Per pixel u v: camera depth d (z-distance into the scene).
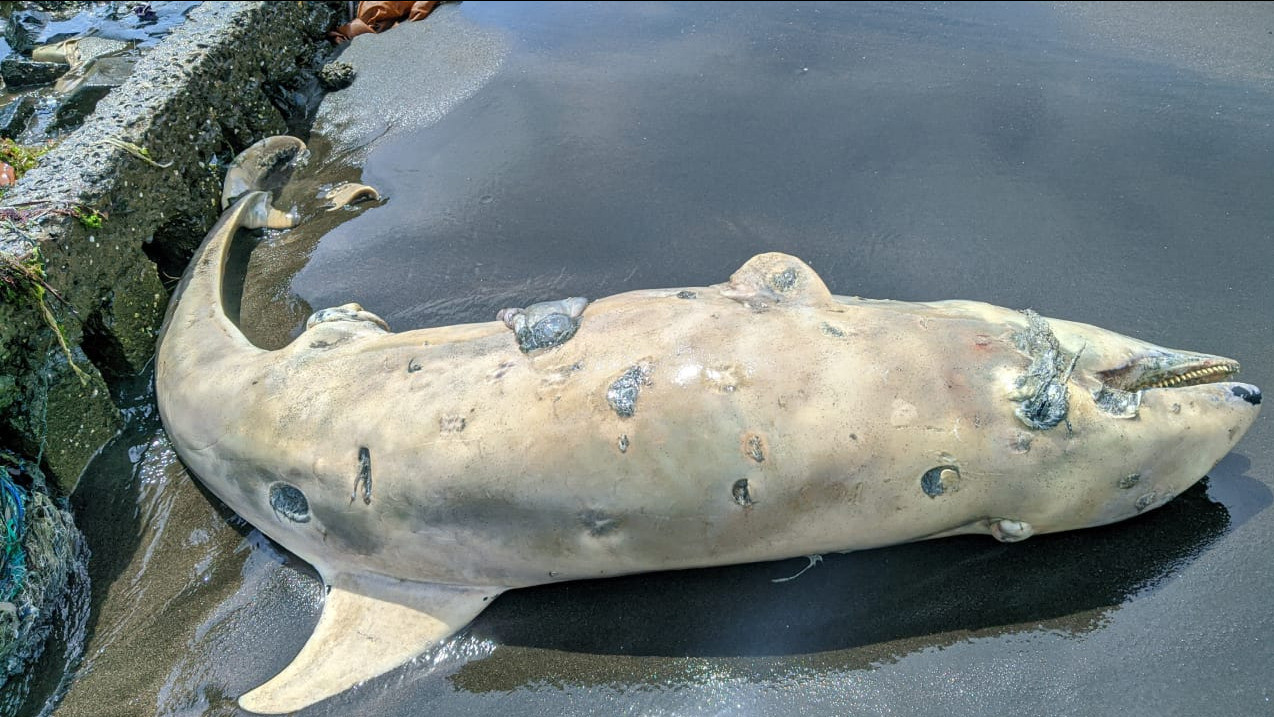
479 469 3.15
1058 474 3.07
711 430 3.02
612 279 4.59
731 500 3.06
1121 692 2.98
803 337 3.16
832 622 3.28
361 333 3.81
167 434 4.07
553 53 6.38
